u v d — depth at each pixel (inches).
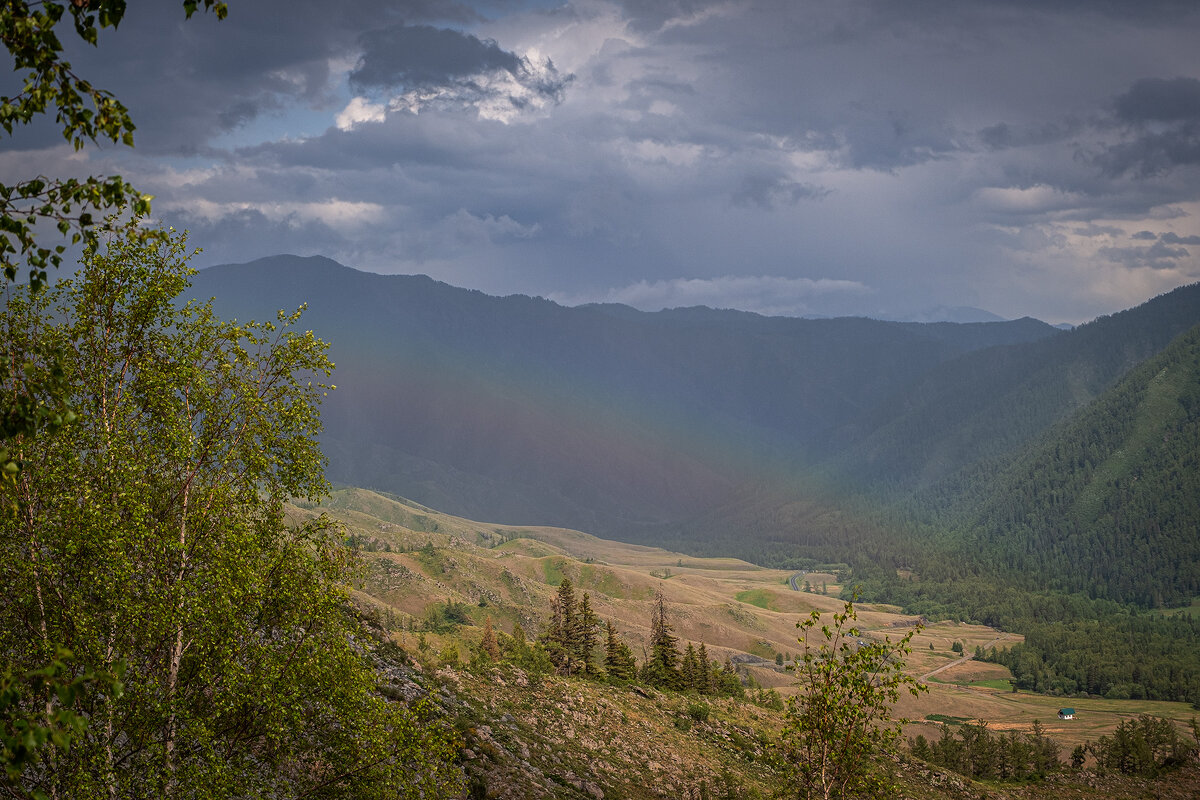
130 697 732.7
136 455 834.2
